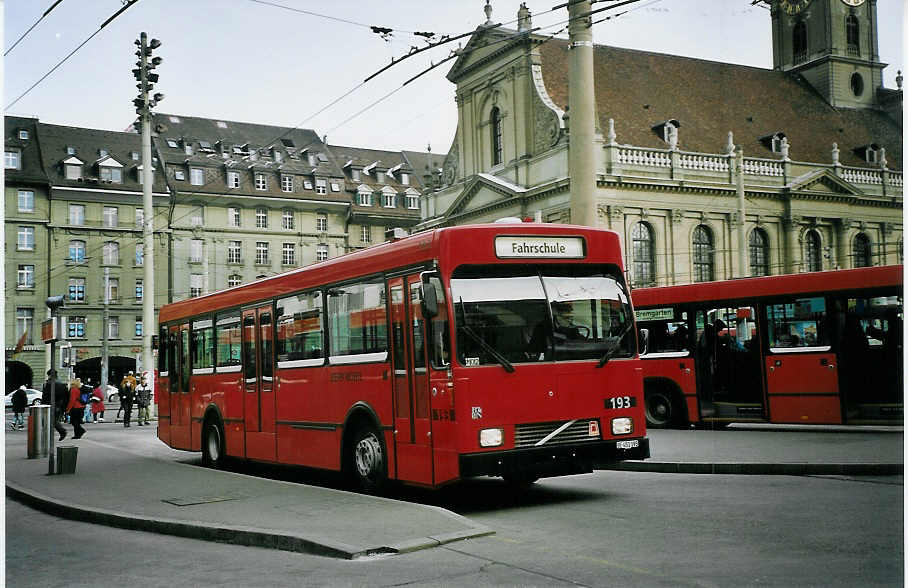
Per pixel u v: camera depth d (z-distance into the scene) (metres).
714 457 14.49
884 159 59.22
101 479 15.13
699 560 7.60
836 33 63.69
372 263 12.21
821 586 6.59
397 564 7.94
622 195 50.22
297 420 14.15
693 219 52.31
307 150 88.62
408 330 11.34
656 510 10.33
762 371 19.25
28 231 74.75
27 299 74.12
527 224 11.21
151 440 27.62
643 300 21.58
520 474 10.55
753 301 19.52
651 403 21.33
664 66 58.38
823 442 16.05
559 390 10.95
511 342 10.79
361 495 11.47
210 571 8.19
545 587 6.89
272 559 8.56
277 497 11.88
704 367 20.31
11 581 8.20
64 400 28.36
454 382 10.43
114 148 80.44
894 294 17.50
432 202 63.34
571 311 11.23
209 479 14.44
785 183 55.16
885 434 17.39
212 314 17.75
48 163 76.44
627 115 53.53
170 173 80.56
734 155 53.66
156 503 12.04
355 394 12.50
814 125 60.78
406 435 11.34
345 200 87.06
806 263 55.94
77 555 9.38
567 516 10.21
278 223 84.06
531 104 53.78
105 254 77.00
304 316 14.06
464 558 8.04
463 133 60.06
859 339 17.91
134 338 77.56
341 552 8.35
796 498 10.75
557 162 51.00
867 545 7.93
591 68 18.81
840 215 56.88
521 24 53.38
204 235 80.44
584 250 11.52
